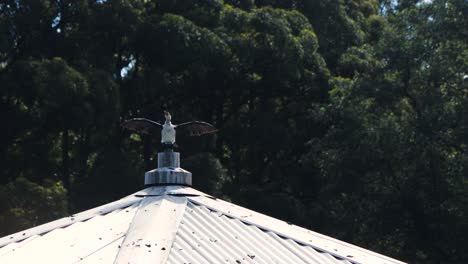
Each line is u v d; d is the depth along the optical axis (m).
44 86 33.88
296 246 12.79
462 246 33.56
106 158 37.09
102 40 38.72
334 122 38.59
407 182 33.84
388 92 35.22
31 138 36.88
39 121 35.53
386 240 35.31
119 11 37.75
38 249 12.29
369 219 34.81
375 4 52.41
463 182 33.25
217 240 12.27
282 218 37.94
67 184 37.44
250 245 12.41
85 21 38.03
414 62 34.69
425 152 33.78
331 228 35.94
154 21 38.59
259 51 39.88
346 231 35.41
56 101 34.12
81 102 34.84
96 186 36.12
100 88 35.53
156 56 38.84
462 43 34.41
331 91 38.72
